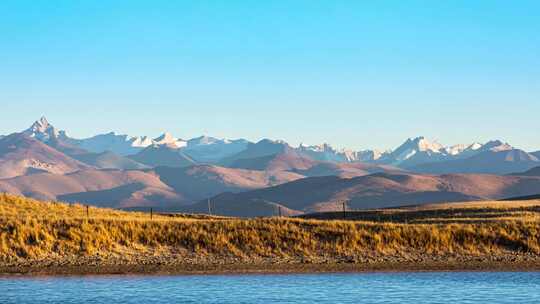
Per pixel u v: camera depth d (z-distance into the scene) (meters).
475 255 70.56
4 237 68.25
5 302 50.47
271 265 66.25
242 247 70.50
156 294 53.53
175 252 69.31
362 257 69.31
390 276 61.91
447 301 51.25
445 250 71.44
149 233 71.69
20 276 60.56
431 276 61.84
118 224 73.12
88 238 69.56
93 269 63.47
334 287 56.56
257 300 51.59
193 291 54.75
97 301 50.84
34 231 69.38
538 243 73.44
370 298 52.38
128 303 50.34
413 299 52.00
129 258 67.31
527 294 53.78
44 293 53.66
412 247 71.69
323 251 70.38
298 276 61.69
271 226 74.25
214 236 71.56
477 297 52.66
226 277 61.06
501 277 61.50
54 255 66.81
